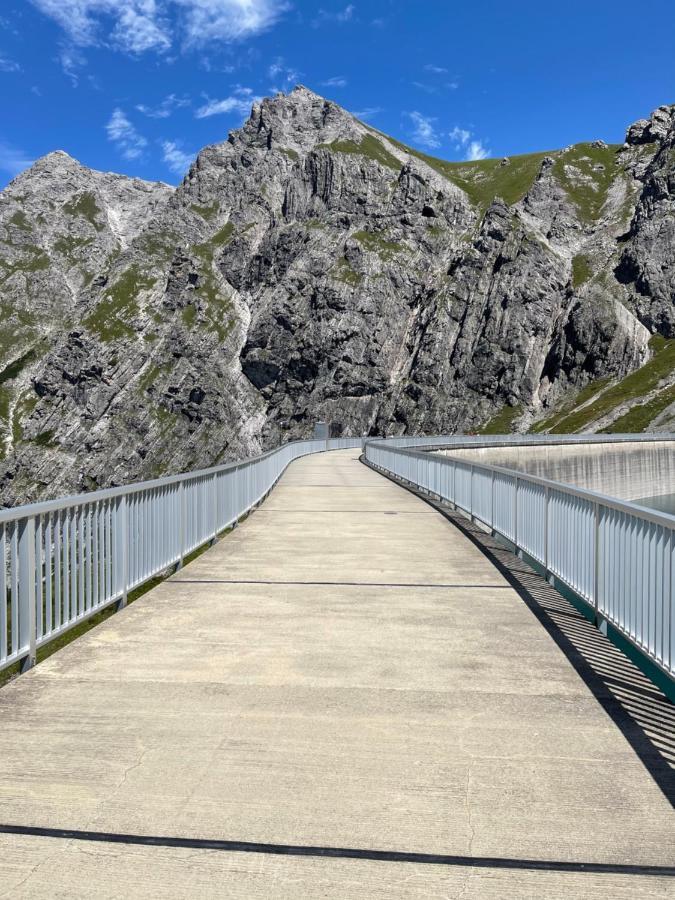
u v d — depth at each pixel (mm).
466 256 154000
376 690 5129
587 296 144250
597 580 6723
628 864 2998
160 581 9281
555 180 179375
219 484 12961
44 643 5891
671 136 157375
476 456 58969
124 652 6086
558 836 3207
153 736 4297
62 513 6320
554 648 6180
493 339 144375
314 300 159250
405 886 2844
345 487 25547
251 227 187750
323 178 179875
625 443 85812
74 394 167875
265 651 6090
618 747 4164
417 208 170500
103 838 3180
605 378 137375
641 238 147875
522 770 3861
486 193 191000
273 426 155750
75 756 4016
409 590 8547
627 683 5297
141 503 8445
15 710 4723
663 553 5070
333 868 2961
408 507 18547
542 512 9234
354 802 3504
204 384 159625
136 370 166250
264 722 4523
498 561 10500
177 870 2945
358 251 162125
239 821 3324
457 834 3219
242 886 2842
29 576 5621
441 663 5758
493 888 2832
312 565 10211
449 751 4102
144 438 158125
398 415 146375
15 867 2961
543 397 141000
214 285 179500
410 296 158750
